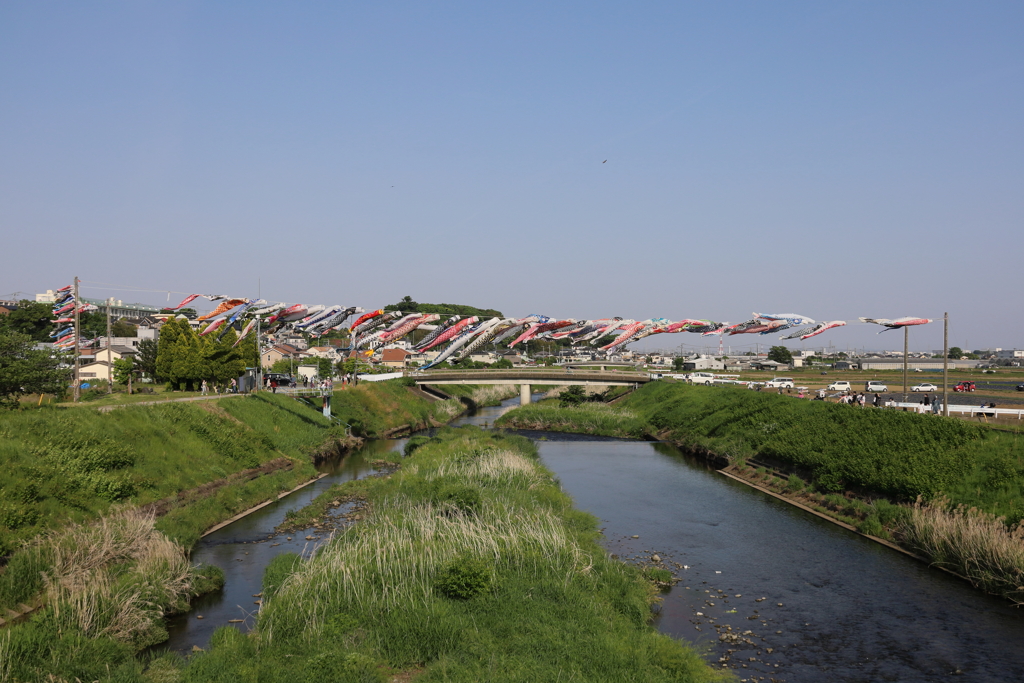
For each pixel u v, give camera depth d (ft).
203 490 155.53
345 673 69.92
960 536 116.06
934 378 461.78
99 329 465.47
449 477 164.55
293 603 86.84
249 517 152.25
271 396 257.96
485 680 69.46
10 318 369.50
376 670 72.18
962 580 114.11
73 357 225.76
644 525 149.79
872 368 630.74
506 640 79.30
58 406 169.58
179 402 198.39
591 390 470.80
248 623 92.63
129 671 70.38
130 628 83.30
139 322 539.70
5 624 85.76
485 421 373.81
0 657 69.62
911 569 120.06
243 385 254.06
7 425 131.13
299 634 81.51
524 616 85.15
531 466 183.21
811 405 222.28
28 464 118.83
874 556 127.54
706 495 181.27
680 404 320.91
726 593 109.09
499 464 175.63
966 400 274.36
